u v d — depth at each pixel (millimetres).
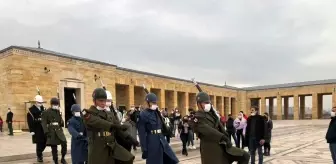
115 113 7027
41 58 26562
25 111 25016
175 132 22500
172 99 47344
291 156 14031
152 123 8109
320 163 11906
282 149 17078
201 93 6371
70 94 30344
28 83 25516
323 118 58312
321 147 18031
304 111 61719
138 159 13250
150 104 8289
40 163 11945
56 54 27781
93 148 5906
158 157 8055
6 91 25453
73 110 9164
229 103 63625
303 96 61594
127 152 5883
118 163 5965
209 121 6234
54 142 10953
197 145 18750
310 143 20750
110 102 6836
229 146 6152
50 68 27188
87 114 5945
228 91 63469
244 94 67188
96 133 5918
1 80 26203
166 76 45156
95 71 31656
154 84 42719
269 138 14156
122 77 36875
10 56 24953
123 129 6086
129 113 14234
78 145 8953
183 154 14906
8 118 22391
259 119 10641
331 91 54969
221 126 6453
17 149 14406
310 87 57719
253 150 10586
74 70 29297
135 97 41500
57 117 11180
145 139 8070
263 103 64875
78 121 9117
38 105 12367
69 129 8969
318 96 57969
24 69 25344
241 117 16922
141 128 8117
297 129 37688
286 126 42750
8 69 25203
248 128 10781
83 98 29969
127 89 38281
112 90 33938
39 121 12078
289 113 69188
